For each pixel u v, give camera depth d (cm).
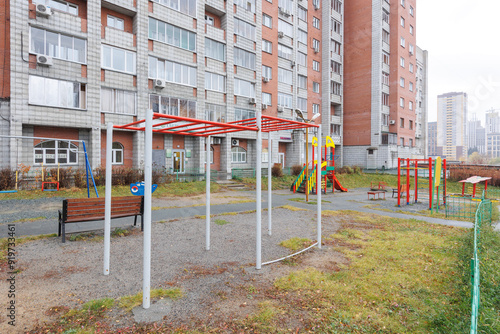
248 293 361
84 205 584
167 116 351
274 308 324
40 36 1470
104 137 1734
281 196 1471
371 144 3497
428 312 320
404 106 3791
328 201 1337
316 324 296
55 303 330
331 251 536
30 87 1435
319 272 427
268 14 2734
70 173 1386
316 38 3353
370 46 3500
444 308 327
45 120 1470
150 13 1861
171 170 2048
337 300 345
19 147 1400
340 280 400
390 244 580
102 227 685
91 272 422
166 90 1945
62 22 1520
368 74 3519
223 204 1114
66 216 562
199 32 2123
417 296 359
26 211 865
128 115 1786
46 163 1527
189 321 298
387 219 870
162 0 1927
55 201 1046
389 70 3644
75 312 310
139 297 346
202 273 424
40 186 1334
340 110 3606
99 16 1650
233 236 638
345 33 3731
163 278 405
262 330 284
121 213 638
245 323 295
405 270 439
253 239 615
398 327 293
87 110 1605
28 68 1424
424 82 4959
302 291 367
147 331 280
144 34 1836
